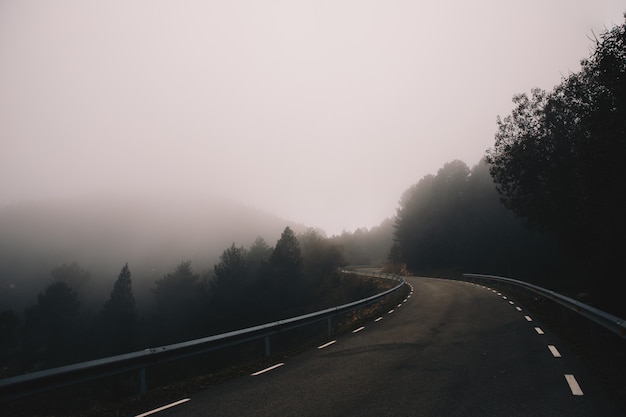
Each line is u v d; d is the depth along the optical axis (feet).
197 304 206.49
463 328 39.68
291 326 37.24
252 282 226.17
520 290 84.28
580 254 78.95
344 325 51.19
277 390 21.81
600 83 48.70
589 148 46.32
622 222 44.37
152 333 202.39
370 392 20.15
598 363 24.44
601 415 15.98
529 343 31.22
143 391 23.44
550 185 74.79
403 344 33.01
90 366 20.31
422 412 16.84
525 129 82.28
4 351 168.35
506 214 182.80
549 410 16.66
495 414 16.34
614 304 54.80
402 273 219.82
